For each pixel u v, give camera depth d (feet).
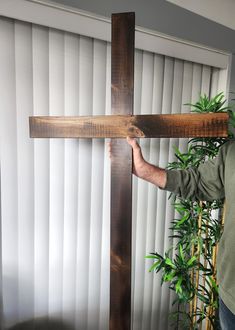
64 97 3.72
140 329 5.05
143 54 4.30
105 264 4.41
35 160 3.65
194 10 4.09
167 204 5.04
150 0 3.52
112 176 2.51
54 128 2.53
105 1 3.25
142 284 4.93
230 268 2.77
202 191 3.14
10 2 3.02
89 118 2.44
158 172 2.99
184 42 4.31
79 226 4.10
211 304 4.18
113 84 2.39
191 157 4.04
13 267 3.66
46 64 3.53
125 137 2.40
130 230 2.54
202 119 2.20
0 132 3.39
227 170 2.90
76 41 3.68
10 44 3.28
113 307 2.65
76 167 3.95
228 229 2.85
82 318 4.29
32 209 3.70
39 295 3.90
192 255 4.37
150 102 4.50
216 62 4.85
